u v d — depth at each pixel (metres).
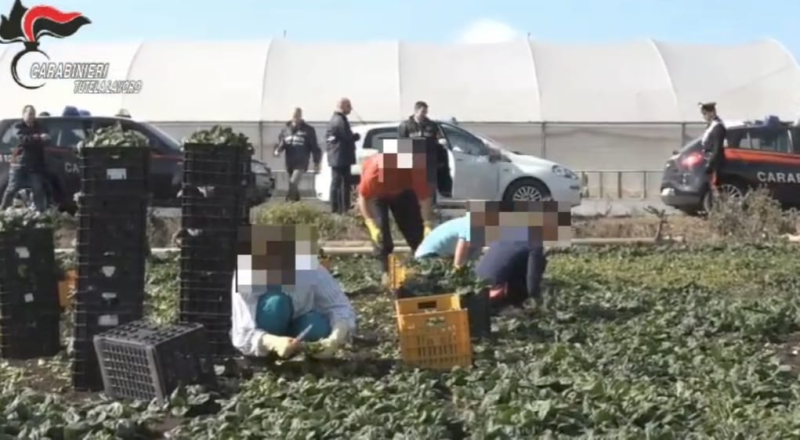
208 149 8.24
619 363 8.45
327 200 23.88
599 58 38.25
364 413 6.77
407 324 8.41
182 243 8.30
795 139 23.08
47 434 6.61
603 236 20.39
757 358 8.60
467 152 23.55
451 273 11.04
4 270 9.29
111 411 7.02
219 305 8.30
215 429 6.69
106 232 8.05
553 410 6.75
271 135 35.16
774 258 16.58
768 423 6.79
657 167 36.34
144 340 7.37
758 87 37.91
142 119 35.19
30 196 20.45
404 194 12.62
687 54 38.91
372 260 15.88
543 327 10.02
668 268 15.54
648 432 6.39
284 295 8.34
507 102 36.31
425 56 37.75
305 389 7.53
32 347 9.33
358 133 23.25
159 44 37.78
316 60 37.28
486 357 8.78
